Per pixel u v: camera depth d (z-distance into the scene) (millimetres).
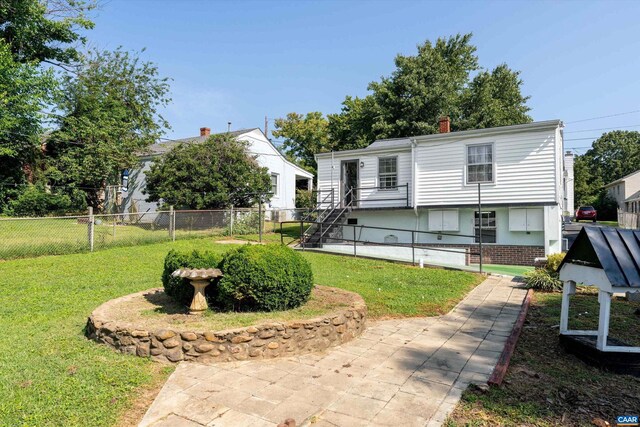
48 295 6941
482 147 13508
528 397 3588
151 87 27891
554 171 12359
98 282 7883
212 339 4379
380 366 4336
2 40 18031
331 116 37344
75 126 20641
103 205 23328
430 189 14391
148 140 23875
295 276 5504
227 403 3414
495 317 6555
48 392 3453
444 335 5539
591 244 4426
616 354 4207
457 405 3422
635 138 62406
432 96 26594
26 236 11750
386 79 29766
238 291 5246
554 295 8289
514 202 12891
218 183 17766
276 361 4457
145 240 13039
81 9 21703
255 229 17859
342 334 5156
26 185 19781
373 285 8633
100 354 4410
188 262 5703
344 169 16891
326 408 3346
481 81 30266
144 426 3016
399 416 3217
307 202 26172
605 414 3287
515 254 13117
